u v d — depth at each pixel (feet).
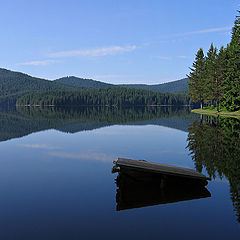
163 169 32.12
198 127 96.58
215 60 185.16
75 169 39.58
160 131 91.09
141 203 25.79
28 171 38.55
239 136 69.56
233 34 168.86
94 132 89.81
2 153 52.60
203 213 23.39
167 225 21.09
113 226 20.94
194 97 230.68
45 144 63.93
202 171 36.99
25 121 142.92
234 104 157.38
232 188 30.12
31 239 19.01
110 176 35.70
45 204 25.68
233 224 21.24
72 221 21.88
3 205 25.48
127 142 66.49
